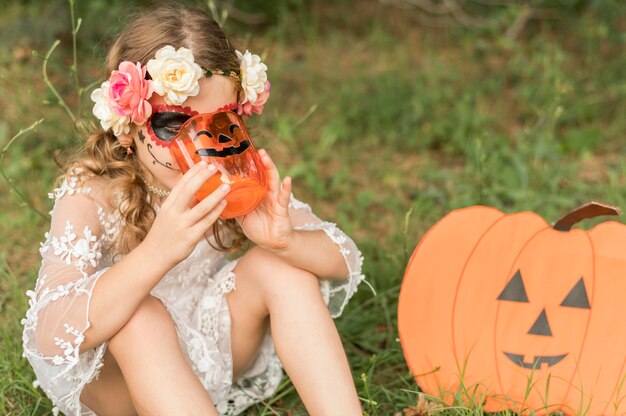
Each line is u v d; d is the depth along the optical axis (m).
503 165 3.97
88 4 4.65
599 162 4.07
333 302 2.24
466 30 5.57
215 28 1.97
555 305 2.25
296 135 4.35
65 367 1.94
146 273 1.83
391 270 3.00
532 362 2.21
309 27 5.66
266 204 1.95
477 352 2.24
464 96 4.59
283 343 2.01
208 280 2.20
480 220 2.34
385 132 4.37
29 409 2.28
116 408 2.06
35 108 4.03
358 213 3.58
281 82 4.89
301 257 2.02
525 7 5.35
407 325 2.28
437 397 2.23
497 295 2.27
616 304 2.22
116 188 2.00
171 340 1.90
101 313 1.84
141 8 2.21
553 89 4.53
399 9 5.89
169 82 1.82
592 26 5.20
